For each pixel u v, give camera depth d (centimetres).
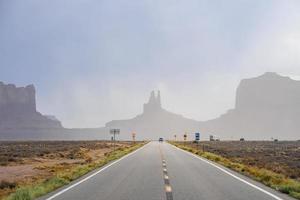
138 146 8525
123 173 2492
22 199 1404
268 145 10931
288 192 1628
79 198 1458
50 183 1827
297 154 6081
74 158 4778
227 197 1499
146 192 1620
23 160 4166
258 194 1584
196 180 2094
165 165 3192
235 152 6462
